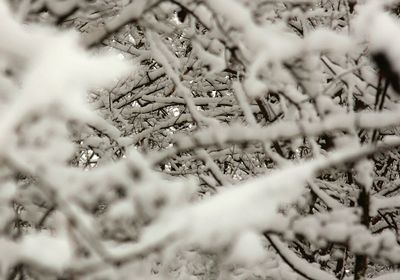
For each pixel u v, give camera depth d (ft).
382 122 7.71
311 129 7.73
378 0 7.95
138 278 7.47
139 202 7.25
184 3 8.46
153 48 9.80
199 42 9.16
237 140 7.75
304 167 6.95
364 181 8.66
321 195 9.43
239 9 7.89
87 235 6.88
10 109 6.61
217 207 6.81
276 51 7.75
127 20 8.52
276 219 8.18
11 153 6.86
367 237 8.35
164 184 7.29
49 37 6.81
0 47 6.82
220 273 8.75
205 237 6.88
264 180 6.89
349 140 8.63
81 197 7.22
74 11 8.70
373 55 7.45
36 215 8.36
